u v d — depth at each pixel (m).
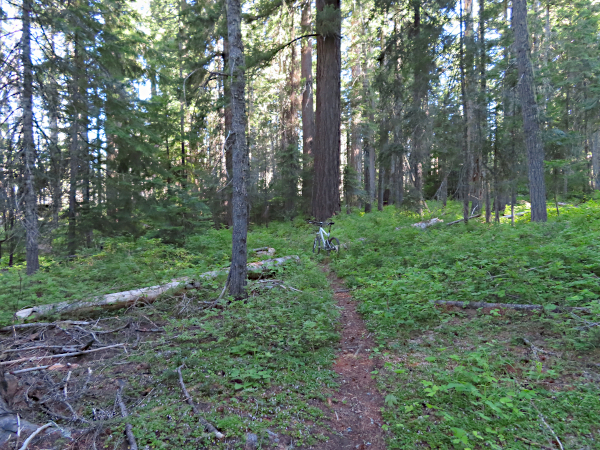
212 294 5.97
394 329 4.45
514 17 9.89
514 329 3.93
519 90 10.05
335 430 2.71
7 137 7.88
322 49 13.82
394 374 3.42
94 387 3.34
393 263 7.55
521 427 2.48
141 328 4.93
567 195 19.30
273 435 2.58
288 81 22.28
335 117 14.08
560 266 4.85
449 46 11.33
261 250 9.90
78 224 10.82
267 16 14.23
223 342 4.21
